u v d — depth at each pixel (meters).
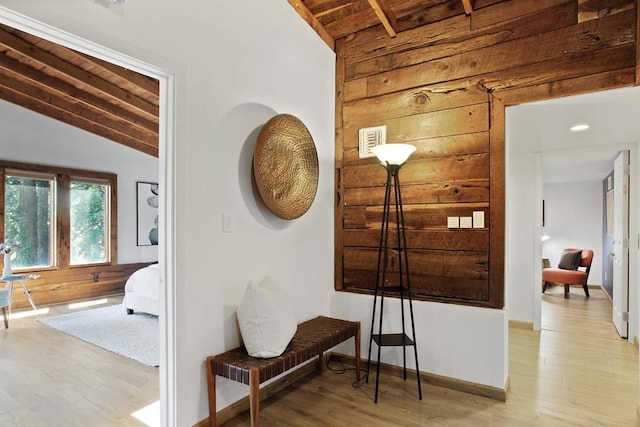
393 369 3.02
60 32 1.59
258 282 2.58
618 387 2.76
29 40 3.96
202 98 2.19
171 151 2.04
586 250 6.56
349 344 3.25
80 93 5.04
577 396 2.62
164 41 1.99
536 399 2.58
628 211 3.92
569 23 2.47
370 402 2.54
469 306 2.74
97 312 5.11
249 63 2.53
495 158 2.70
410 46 3.07
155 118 5.80
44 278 5.61
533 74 2.57
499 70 2.69
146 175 6.96
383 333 3.07
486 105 2.74
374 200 3.23
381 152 2.73
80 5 1.63
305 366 3.01
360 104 3.31
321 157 3.27
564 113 2.84
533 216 4.38
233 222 2.39
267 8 2.69
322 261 3.28
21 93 4.94
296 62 2.97
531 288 4.35
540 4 2.56
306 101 3.08
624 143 3.85
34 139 5.53
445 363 2.79
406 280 3.05
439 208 2.92
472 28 2.80
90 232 6.25
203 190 2.19
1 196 5.20
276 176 2.67
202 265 2.18
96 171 6.25
